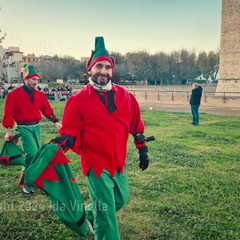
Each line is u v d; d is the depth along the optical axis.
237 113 22.17
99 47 3.46
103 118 3.32
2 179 6.23
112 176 3.35
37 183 3.07
